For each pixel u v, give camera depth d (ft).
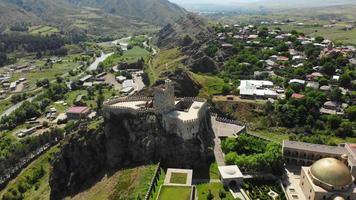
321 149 540.52
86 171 616.39
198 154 553.64
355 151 515.09
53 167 643.45
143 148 580.71
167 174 496.23
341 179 438.40
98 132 628.28
